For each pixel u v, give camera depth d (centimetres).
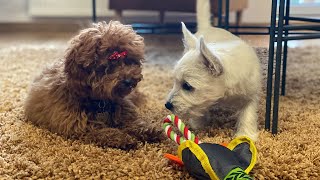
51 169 114
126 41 133
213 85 130
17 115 155
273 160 118
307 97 181
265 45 150
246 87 135
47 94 142
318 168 115
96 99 136
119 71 129
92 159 119
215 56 125
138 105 164
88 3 391
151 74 224
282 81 182
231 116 157
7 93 182
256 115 141
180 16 382
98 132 132
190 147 111
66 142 131
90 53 127
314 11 230
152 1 324
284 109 162
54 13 393
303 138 133
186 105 132
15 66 236
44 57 262
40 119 143
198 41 131
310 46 309
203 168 106
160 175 111
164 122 128
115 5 333
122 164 116
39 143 130
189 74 130
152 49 298
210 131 143
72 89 135
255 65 139
